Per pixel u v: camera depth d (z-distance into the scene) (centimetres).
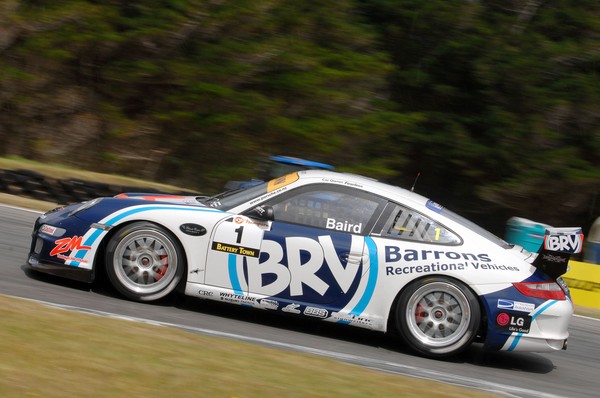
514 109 4678
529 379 1388
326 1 4731
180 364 1023
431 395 1088
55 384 866
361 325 1401
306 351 1297
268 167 2600
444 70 4912
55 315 1158
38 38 4384
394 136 4722
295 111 4538
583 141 4562
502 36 4778
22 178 2988
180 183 4612
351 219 1427
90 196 3036
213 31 4541
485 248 1425
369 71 4606
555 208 4625
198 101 4400
